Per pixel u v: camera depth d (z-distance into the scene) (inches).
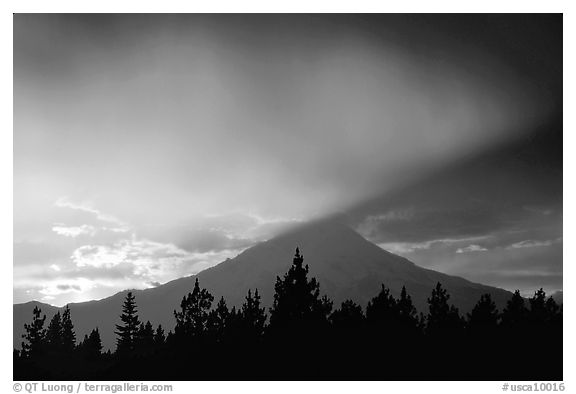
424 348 2111.2
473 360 2004.2
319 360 2057.1
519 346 2064.5
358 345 2143.2
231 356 2188.7
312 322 2237.9
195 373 2053.4
